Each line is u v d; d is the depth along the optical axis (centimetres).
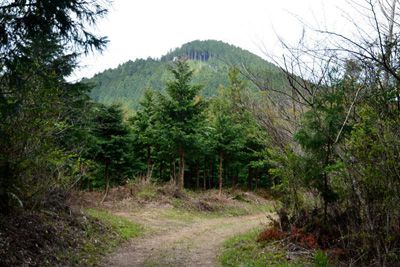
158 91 2742
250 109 1266
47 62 1029
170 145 2770
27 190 1028
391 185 682
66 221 1184
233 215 2478
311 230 1027
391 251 716
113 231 1365
